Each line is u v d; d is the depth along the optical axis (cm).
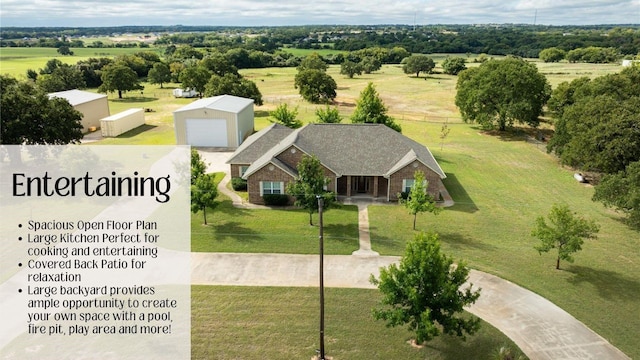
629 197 2670
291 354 1703
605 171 3578
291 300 2045
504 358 1606
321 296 1659
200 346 1742
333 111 4800
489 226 2881
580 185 3719
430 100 8850
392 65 18050
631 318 1925
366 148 3466
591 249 2567
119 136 5384
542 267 2361
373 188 3406
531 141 5353
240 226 2852
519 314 1945
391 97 9188
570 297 2081
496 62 5981
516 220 2983
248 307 1992
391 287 1666
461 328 1667
